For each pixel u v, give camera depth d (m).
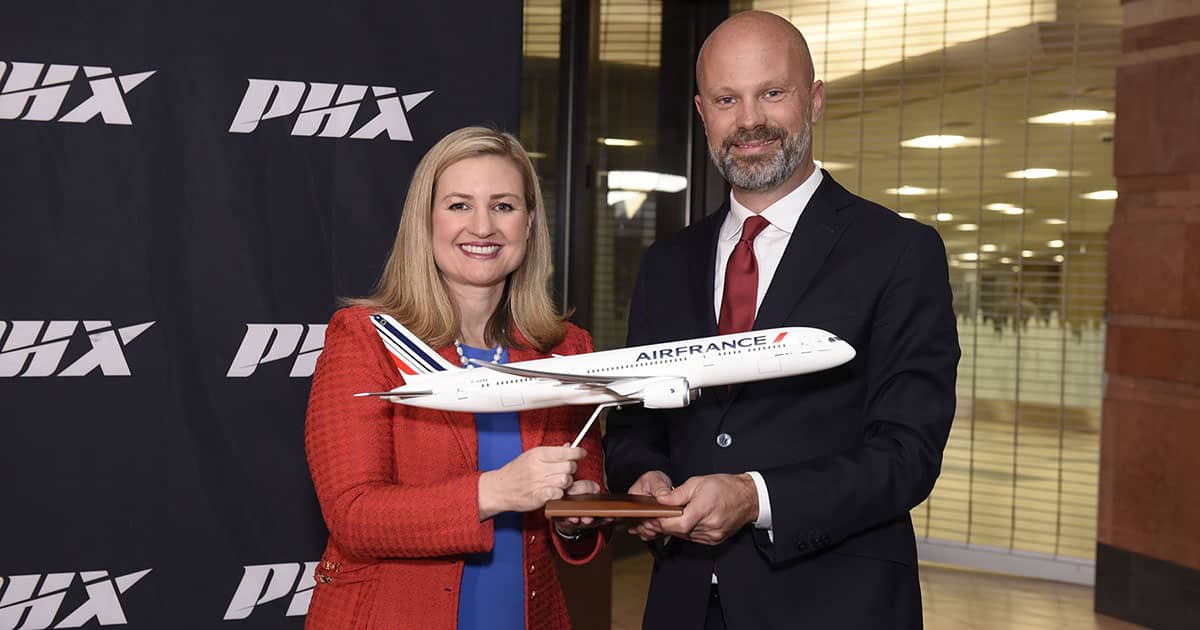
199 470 2.74
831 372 2.09
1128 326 5.18
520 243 2.07
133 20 2.67
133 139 2.68
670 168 5.87
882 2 6.12
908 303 2.05
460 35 2.92
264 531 2.79
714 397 2.16
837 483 1.91
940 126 6.10
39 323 2.62
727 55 2.12
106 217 2.66
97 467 2.67
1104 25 5.56
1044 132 5.82
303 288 2.82
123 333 2.68
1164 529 4.96
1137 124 5.10
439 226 2.04
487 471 2.02
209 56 2.73
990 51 5.92
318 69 2.81
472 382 1.91
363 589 1.97
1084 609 5.35
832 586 2.03
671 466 2.27
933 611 5.28
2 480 2.61
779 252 2.22
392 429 2.00
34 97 2.61
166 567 2.72
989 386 6.19
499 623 1.98
